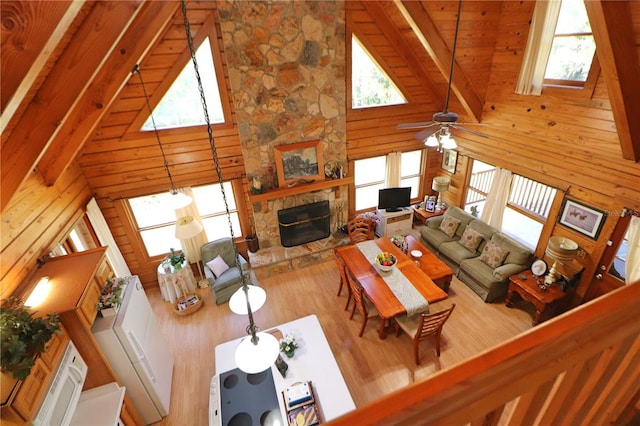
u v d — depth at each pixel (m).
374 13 4.89
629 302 0.75
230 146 5.10
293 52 4.66
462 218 5.75
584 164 4.01
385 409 0.56
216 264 5.12
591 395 0.93
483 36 4.44
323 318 4.66
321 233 6.05
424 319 3.49
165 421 3.41
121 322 2.89
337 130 5.46
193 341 4.45
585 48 3.74
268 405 2.87
